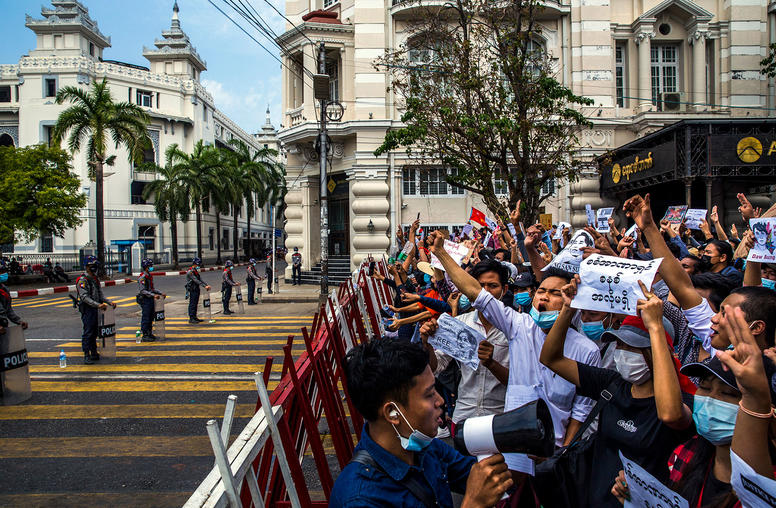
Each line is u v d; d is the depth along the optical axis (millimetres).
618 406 2406
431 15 15367
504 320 3094
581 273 2445
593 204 20438
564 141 13688
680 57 21047
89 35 50906
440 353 3893
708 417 1965
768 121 15609
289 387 2947
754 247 3729
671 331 2623
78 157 45250
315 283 22922
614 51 20750
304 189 24031
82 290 8906
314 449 3035
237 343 10625
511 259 6457
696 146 15844
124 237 47844
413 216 21156
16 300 20281
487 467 1678
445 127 13031
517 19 13656
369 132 20766
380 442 1775
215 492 1741
